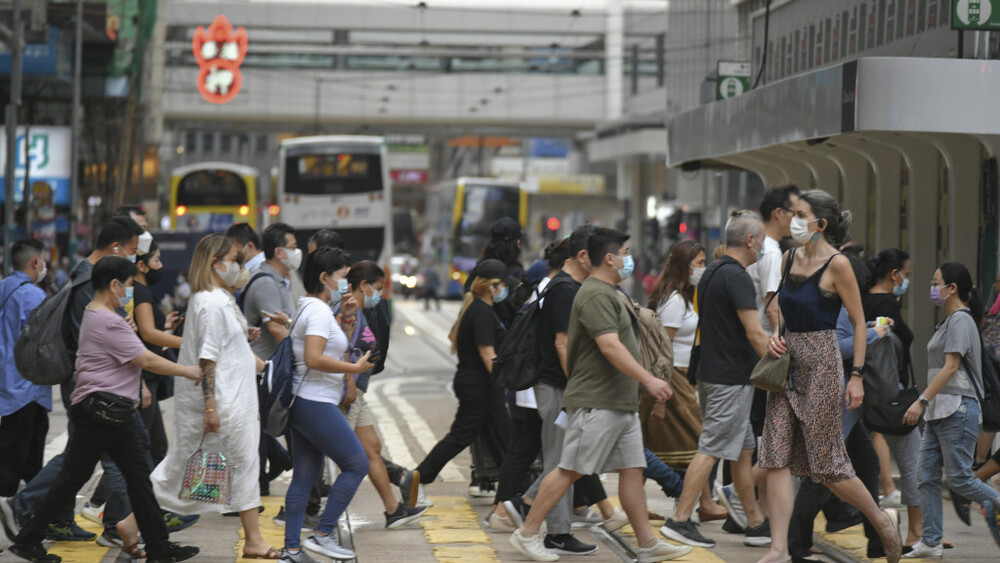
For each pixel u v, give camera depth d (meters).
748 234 21.28
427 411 48.88
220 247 20.03
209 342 19.59
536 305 21.83
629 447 20.25
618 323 20.05
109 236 21.17
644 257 130.12
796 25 47.06
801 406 18.98
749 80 52.75
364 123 176.00
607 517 23.19
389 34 176.62
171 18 167.00
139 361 19.25
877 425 21.02
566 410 20.58
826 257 19.03
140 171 119.62
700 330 21.61
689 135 42.34
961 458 21.36
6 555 20.80
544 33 176.50
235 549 21.64
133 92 104.69
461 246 129.25
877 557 20.70
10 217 63.97
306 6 171.12
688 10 119.00
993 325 26.58
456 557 21.12
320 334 19.75
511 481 23.55
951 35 35.72
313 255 20.22
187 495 19.62
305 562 19.95
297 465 20.45
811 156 41.12
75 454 19.41
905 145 35.41
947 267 21.81
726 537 23.06
